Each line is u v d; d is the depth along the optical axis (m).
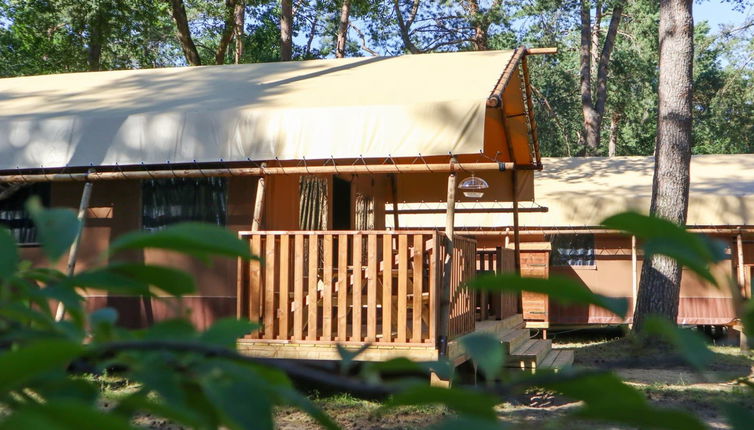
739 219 17.00
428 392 0.54
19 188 10.12
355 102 8.99
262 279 8.47
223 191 10.04
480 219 17.67
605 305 0.57
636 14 37.47
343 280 8.19
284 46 28.70
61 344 0.49
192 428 0.57
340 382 0.58
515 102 11.38
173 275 0.67
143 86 11.62
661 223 0.54
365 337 8.14
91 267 0.67
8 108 10.68
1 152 9.74
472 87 9.18
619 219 0.54
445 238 8.41
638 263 17.94
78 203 10.43
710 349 0.53
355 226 13.48
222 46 26.77
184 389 0.59
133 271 0.66
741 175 19.22
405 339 8.02
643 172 20.45
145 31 26.12
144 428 0.54
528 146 12.65
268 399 0.57
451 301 8.54
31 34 26.00
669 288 13.60
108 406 3.86
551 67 39.53
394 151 8.62
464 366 9.06
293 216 10.77
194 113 9.32
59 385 0.58
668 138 14.09
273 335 8.38
